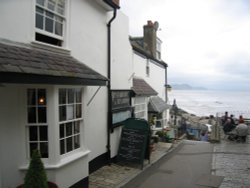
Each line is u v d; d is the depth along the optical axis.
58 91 5.59
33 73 4.24
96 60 7.98
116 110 9.05
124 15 10.03
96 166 8.11
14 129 4.97
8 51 4.45
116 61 9.36
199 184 7.26
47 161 5.39
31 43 5.36
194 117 32.47
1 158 4.73
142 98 12.59
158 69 17.48
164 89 19.34
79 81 5.57
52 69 4.86
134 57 12.66
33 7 5.40
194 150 12.07
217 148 12.59
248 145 13.45
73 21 6.80
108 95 8.68
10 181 4.93
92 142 7.78
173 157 10.54
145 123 8.92
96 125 7.98
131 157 8.78
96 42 7.97
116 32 9.34
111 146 8.96
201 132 20.59
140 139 8.84
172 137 14.66
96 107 7.95
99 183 7.09
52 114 5.31
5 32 4.80
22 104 5.11
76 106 6.43
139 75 13.48
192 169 8.74
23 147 5.14
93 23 7.79
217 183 7.34
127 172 8.15
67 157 5.93
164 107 15.41
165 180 7.56
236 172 8.44
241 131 14.40
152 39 16.50
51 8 6.13
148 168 8.77
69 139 6.17
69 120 6.08
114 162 9.16
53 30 6.21
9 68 3.86
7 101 4.83
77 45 7.00
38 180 4.41
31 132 5.41
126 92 10.12
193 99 157.75
